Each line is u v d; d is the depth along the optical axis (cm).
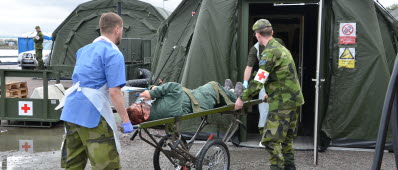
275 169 405
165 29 712
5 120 771
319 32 489
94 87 310
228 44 601
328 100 583
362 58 567
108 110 315
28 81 1538
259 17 852
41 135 663
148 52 1319
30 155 542
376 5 585
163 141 428
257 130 721
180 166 400
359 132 575
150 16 1391
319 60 491
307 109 903
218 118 586
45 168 484
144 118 365
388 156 542
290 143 438
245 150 582
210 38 603
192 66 601
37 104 712
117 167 321
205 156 414
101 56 310
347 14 570
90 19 1436
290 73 399
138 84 988
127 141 615
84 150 333
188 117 375
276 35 894
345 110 575
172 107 375
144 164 504
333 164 511
